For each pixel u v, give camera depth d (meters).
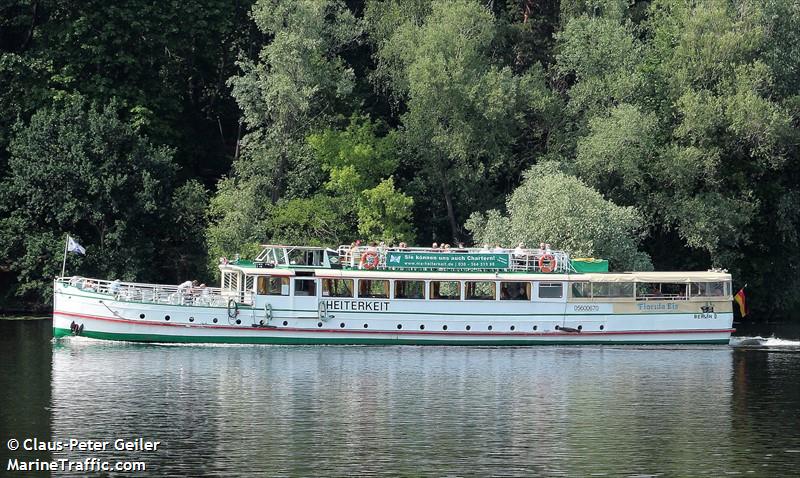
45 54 129.12
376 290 102.75
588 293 105.25
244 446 67.69
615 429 72.56
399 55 132.75
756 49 125.69
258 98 130.25
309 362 93.94
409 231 128.00
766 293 133.12
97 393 80.88
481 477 62.50
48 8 133.88
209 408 77.00
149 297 102.00
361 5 147.25
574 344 105.38
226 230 121.31
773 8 126.44
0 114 128.38
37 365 90.69
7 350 97.69
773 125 120.25
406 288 102.94
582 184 120.50
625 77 127.56
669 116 128.50
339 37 132.88
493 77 127.69
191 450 66.75
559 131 133.38
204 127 145.75
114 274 121.44
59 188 122.00
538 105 130.12
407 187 133.50
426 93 127.00
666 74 128.88
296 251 102.94
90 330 100.56
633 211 121.06
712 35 124.62
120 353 96.75
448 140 127.19
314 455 66.00
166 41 131.50
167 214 126.19
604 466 64.56
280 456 65.75
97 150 122.19
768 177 128.62
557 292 104.69
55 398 79.06
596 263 107.00
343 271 102.19
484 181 132.50
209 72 143.88
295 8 128.38
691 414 76.69
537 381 87.38
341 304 102.19
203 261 125.81
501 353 100.19
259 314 101.31
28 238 121.88
